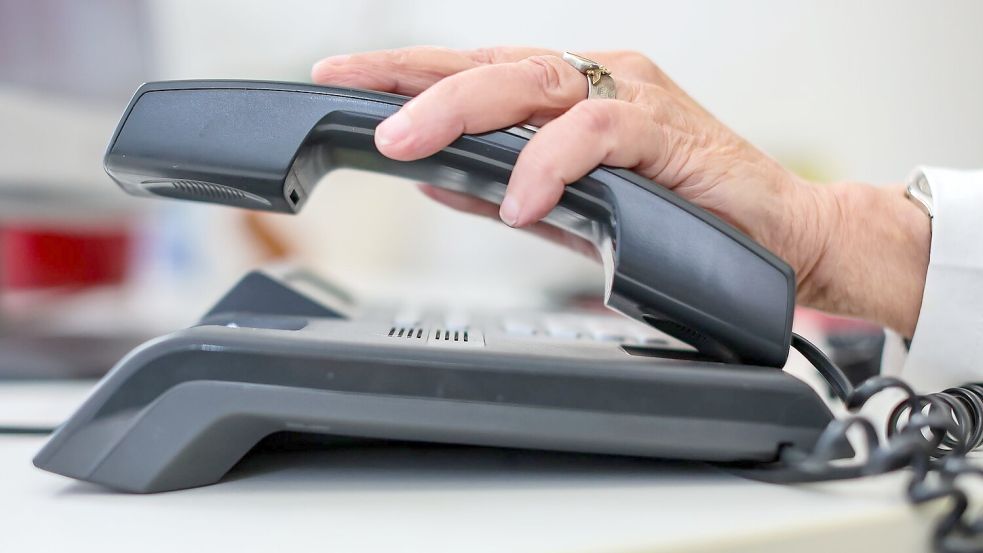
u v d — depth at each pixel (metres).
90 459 0.29
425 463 0.34
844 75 1.52
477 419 0.29
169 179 0.36
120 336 0.69
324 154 0.38
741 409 0.30
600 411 0.30
